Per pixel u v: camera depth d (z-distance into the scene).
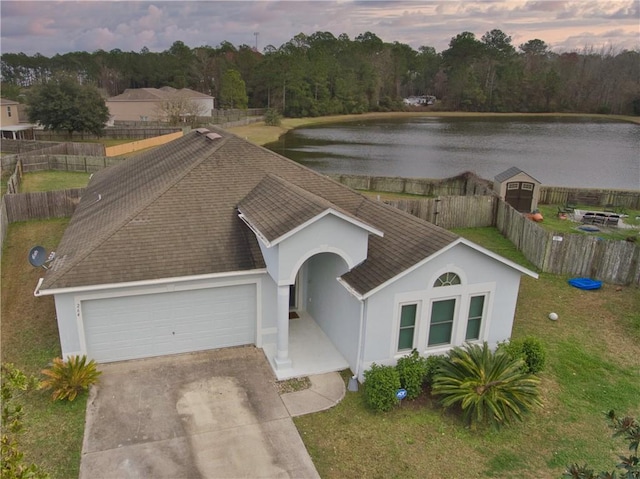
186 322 13.59
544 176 45.50
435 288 12.53
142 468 9.80
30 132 55.53
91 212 17.73
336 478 9.73
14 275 19.06
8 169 36.81
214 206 14.86
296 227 11.81
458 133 81.81
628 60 121.81
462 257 12.49
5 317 15.73
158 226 13.87
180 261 13.11
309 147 64.25
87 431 10.70
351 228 12.50
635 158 55.88
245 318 14.11
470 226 26.22
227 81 96.75
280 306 12.59
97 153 45.03
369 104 121.12
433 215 25.52
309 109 107.69
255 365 13.38
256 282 13.71
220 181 15.77
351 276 12.71
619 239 23.67
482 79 127.75
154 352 13.58
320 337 14.66
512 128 89.88
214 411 11.50
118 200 17.30
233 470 9.85
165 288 12.97
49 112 52.62
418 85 147.25
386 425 11.20
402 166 50.81
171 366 13.20
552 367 13.69
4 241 22.67
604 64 123.12
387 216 14.98
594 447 10.70
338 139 73.12
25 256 21.00
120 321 12.98
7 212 25.05
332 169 48.84
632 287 18.69
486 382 11.60
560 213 27.69
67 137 56.06
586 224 26.23
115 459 9.99
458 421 11.38
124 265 12.68
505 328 13.75
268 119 85.00
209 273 13.02
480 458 10.32
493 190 28.61
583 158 55.84
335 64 115.19
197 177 15.67
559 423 11.45
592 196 30.19
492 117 113.56
